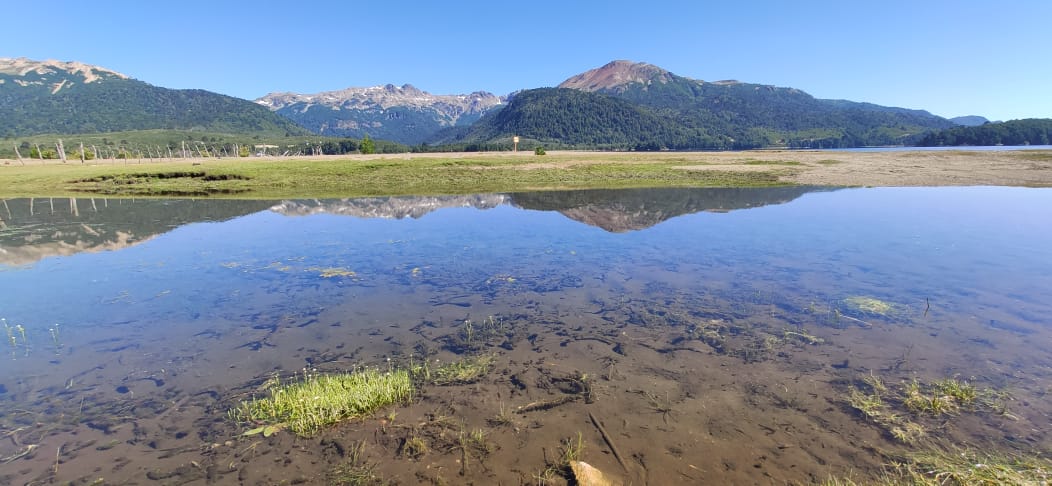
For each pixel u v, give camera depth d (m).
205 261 14.87
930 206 25.42
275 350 8.63
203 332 9.45
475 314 10.37
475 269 13.88
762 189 34.59
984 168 45.97
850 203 26.88
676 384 7.30
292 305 10.96
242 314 10.41
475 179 41.53
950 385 6.87
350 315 10.34
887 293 11.27
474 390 7.18
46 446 5.88
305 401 6.59
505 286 12.30
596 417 6.45
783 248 16.05
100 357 8.36
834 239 17.33
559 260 14.84
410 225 21.33
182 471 5.42
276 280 12.87
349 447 5.84
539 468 5.43
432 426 6.26
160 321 10.02
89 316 10.28
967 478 4.99
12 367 7.95
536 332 9.38
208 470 5.44
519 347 8.70
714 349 8.49
